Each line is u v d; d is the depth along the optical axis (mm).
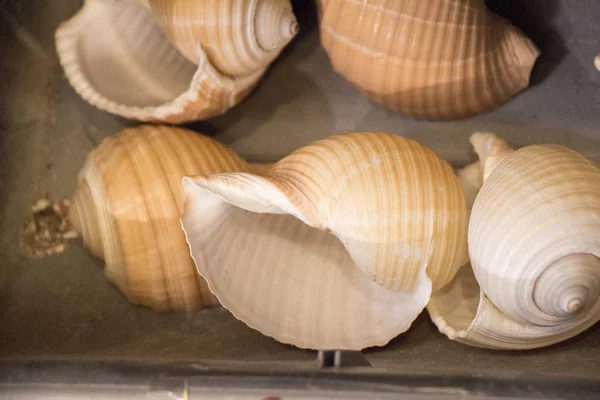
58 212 637
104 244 604
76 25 641
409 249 567
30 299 619
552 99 665
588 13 661
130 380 525
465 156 663
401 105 649
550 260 539
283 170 586
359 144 577
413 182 568
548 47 667
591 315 558
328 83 677
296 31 622
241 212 598
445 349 583
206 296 615
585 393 517
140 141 613
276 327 588
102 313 621
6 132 637
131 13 646
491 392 518
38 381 527
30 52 656
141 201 597
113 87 646
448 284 604
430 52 616
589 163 559
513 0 665
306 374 526
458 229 577
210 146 625
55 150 654
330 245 617
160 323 618
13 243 625
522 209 547
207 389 522
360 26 617
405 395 519
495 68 638
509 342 570
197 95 620
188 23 607
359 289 604
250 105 676
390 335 584
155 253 599
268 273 605
